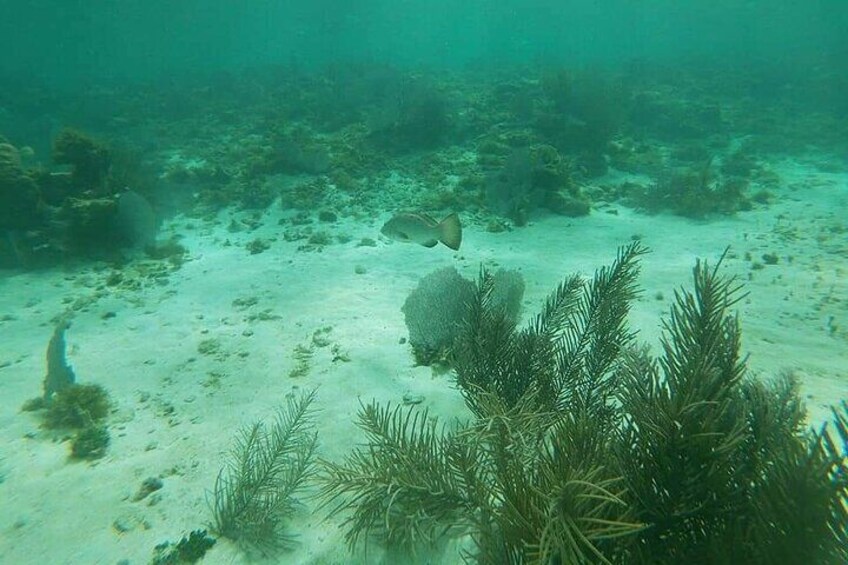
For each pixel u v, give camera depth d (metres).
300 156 15.31
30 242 10.05
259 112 23.67
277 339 7.03
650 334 6.67
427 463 3.38
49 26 103.50
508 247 10.90
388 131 17.64
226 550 3.61
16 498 4.22
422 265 9.89
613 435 2.96
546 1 125.75
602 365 4.17
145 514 4.00
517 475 2.55
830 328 6.75
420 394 5.49
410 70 35.47
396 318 7.56
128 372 6.26
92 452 4.75
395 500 3.38
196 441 4.91
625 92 21.80
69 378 5.62
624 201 13.96
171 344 7.00
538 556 2.24
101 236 10.76
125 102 27.78
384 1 103.62
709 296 3.17
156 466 4.57
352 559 3.41
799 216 12.34
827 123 21.48
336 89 24.50
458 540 3.39
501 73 33.16
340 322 7.49
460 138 17.66
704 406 2.57
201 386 5.91
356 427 4.96
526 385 4.20
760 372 5.62
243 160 16.95
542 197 13.19
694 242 10.89
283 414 5.25
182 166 15.49
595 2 111.44
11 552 3.68
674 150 18.38
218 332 7.34
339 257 10.47
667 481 2.56
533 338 4.39
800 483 2.22
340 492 3.44
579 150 16.62
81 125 23.11
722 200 13.10
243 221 12.87
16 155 10.18
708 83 29.97
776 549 2.21
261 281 9.30
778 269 9.14
